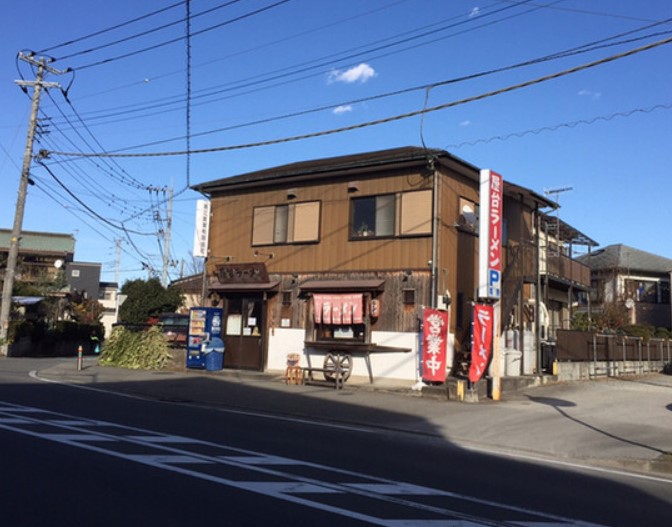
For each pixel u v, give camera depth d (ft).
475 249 65.00
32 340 103.81
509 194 69.92
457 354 59.57
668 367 92.84
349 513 18.90
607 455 31.76
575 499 22.76
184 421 37.42
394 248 59.72
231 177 75.00
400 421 41.06
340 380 57.77
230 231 73.41
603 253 140.67
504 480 25.50
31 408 38.93
